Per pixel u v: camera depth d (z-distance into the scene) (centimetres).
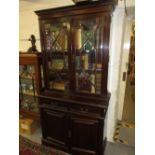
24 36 240
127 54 229
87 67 158
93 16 138
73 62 158
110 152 185
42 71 196
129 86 313
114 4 137
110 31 141
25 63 196
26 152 186
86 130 161
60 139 182
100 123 152
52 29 163
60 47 165
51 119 180
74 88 167
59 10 148
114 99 193
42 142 198
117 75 184
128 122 257
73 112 162
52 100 172
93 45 147
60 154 180
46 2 199
